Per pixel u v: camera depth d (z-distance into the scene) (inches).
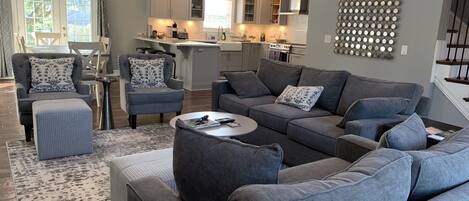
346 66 218.2
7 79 274.4
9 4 268.2
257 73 186.5
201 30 360.2
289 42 361.1
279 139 138.4
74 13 295.9
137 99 167.2
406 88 126.5
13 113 187.3
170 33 338.6
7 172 118.3
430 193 53.7
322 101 148.5
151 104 172.6
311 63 241.6
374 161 51.3
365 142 90.4
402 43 188.4
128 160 89.7
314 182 45.3
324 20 228.2
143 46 328.5
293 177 80.4
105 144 147.8
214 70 278.8
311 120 130.3
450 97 171.9
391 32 192.1
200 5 339.6
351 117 115.6
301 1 330.0
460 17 191.6
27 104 143.6
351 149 91.4
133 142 152.2
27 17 279.4
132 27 321.7
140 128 171.9
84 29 302.4
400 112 124.3
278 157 51.6
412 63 185.0
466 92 165.5
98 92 202.7
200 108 217.5
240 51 352.2
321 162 90.9
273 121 139.3
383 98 117.7
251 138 150.6
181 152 58.3
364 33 204.8
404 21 186.2
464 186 54.9
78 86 167.2
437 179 53.2
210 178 54.2
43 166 123.6
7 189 107.0
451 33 179.9
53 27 290.2
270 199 39.8
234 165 52.6
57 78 163.5
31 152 135.9
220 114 138.4
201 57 269.4
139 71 183.3
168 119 189.8
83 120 133.0
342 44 217.3
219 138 57.1
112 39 314.7
